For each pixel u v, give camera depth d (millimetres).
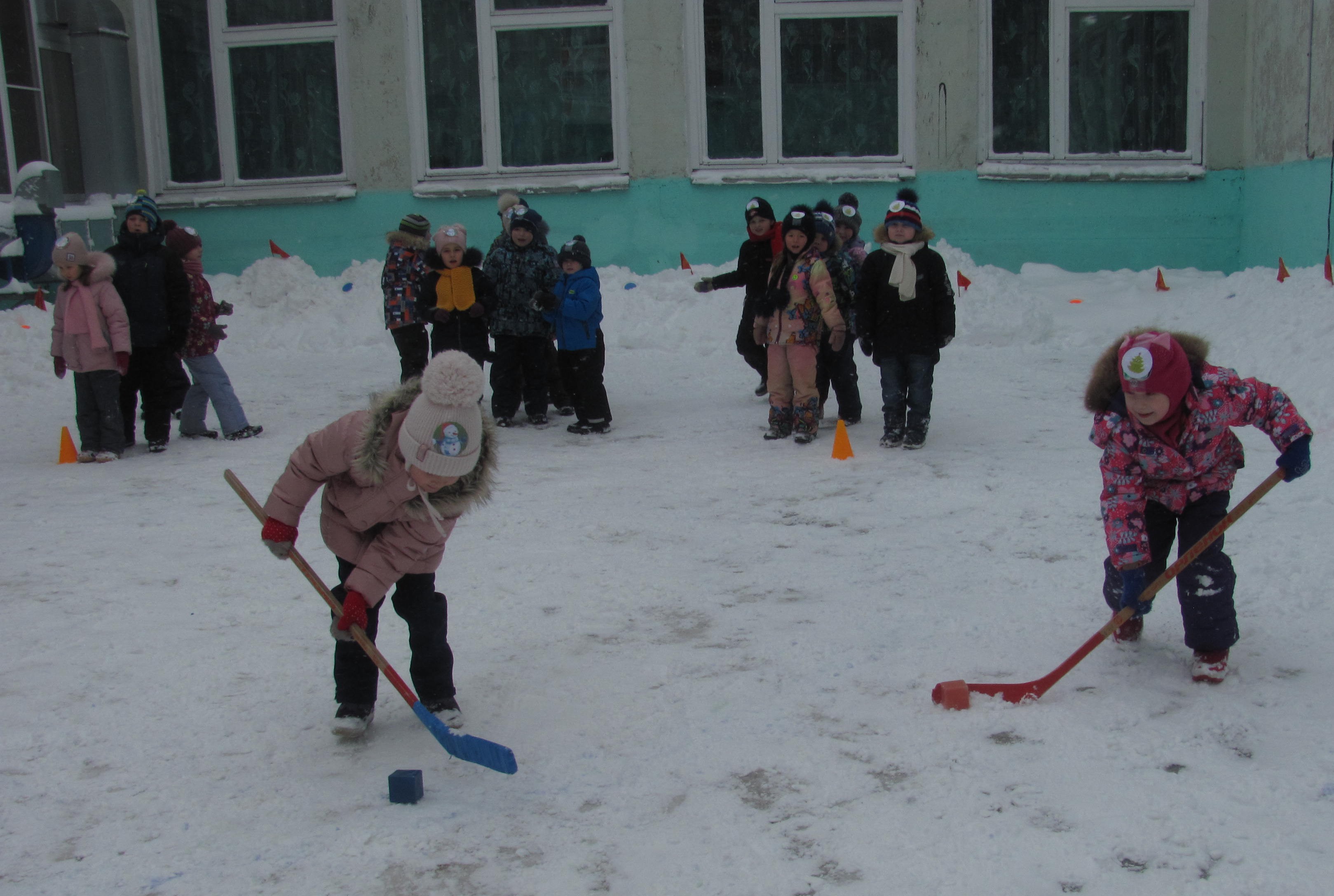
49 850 3029
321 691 4078
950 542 5543
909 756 3373
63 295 8062
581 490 6926
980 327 12164
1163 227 14992
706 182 14961
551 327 8984
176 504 6867
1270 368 8906
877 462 7312
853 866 2818
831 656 4176
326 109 15516
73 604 5043
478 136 15383
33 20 14422
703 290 9492
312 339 13555
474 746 3299
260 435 8953
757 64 15008
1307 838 2832
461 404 3230
